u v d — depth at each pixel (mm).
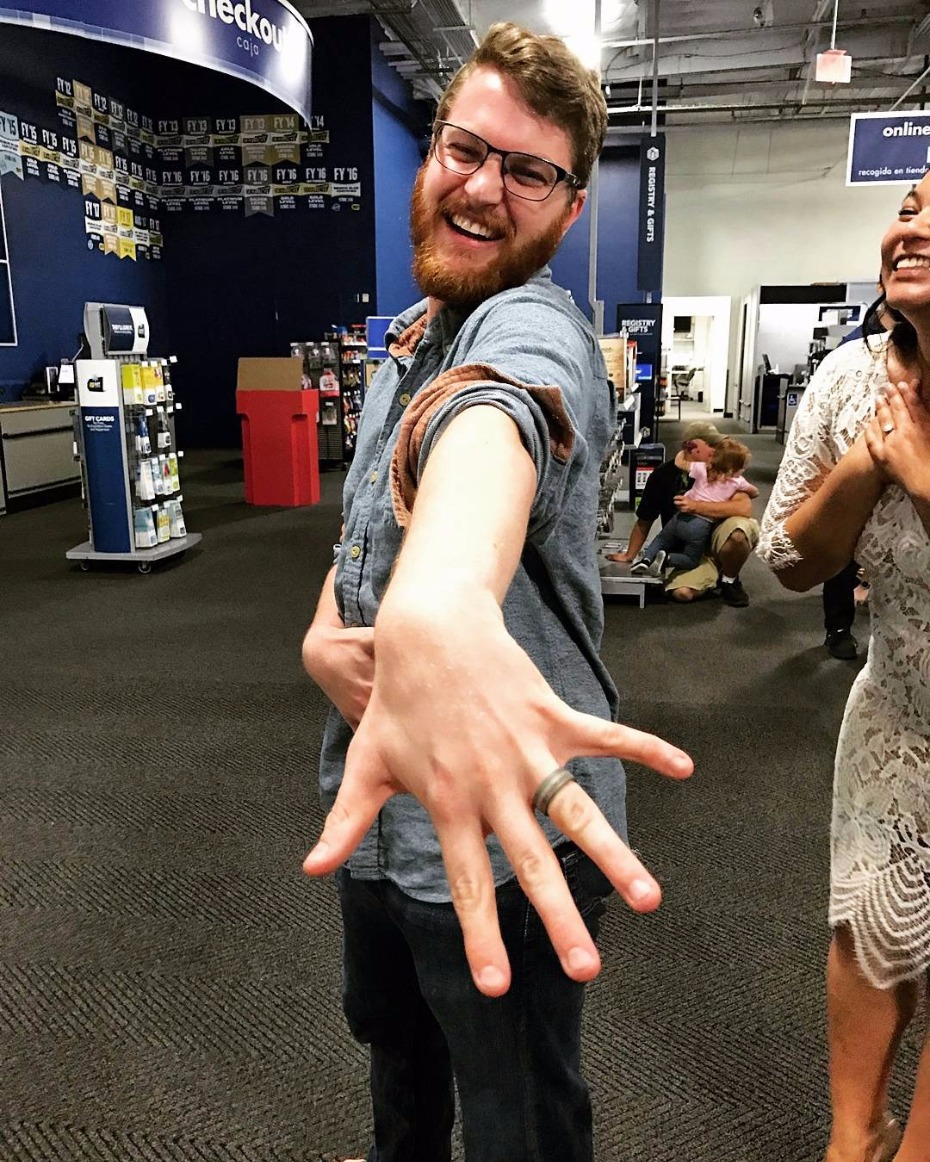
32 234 8508
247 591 5012
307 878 2273
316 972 1940
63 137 8898
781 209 15219
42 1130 1559
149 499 5426
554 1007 855
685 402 17578
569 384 658
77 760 2914
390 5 8852
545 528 663
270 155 10477
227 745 3021
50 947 2025
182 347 11172
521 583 799
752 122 14070
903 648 1122
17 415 7453
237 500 7965
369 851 866
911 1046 1683
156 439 5547
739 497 4750
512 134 808
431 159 866
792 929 2070
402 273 11719
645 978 1911
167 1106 1604
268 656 3922
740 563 4676
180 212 10789
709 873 2291
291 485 7664
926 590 1079
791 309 13781
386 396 964
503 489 500
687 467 4820
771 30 10211
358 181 10391
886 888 1173
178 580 5258
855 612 4484
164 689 3531
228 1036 1764
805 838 2451
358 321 10703
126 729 3150
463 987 838
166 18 3609
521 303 767
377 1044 1095
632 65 11102
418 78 11516
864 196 14930
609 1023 1784
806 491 1256
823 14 9711
